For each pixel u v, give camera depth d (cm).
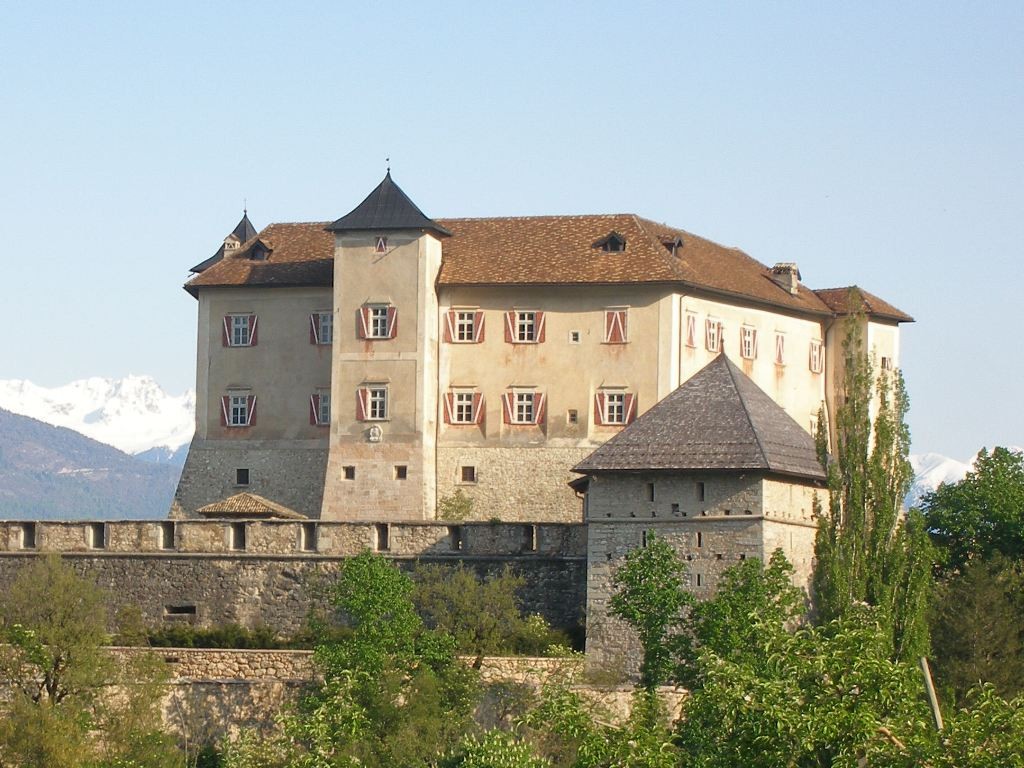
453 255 15412
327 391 15500
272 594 12838
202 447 15700
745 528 11281
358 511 15000
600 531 11544
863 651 7806
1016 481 14038
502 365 15150
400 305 15088
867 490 11812
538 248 15375
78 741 10719
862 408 12050
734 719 7756
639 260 15100
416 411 15012
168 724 11844
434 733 10638
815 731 7494
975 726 7412
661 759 8150
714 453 11375
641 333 14975
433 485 15100
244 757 10450
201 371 15762
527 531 12538
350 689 10719
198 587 12938
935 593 12350
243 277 15738
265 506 14588
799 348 16338
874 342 16638
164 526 13088
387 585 11631
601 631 11469
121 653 12238
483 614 12025
